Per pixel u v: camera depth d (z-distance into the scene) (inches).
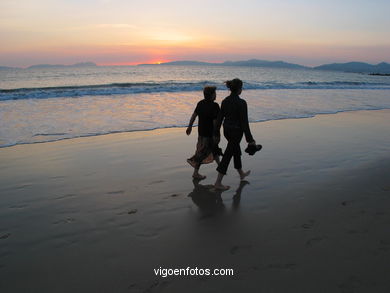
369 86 1049.5
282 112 459.8
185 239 120.0
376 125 383.2
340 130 346.0
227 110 169.8
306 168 210.7
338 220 135.0
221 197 161.8
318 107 522.9
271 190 171.6
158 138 294.4
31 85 1170.0
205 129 183.6
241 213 143.1
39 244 116.4
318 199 158.9
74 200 157.5
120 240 119.1
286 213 142.8
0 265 102.8
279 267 100.8
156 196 163.0
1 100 510.6
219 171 171.9
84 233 124.6
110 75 2181.3
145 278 95.8
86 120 366.9
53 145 264.2
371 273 96.7
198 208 148.7
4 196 161.8
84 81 1443.2
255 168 210.1
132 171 202.8
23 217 138.9
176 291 89.7
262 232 125.0
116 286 92.0
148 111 436.5
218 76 2193.7
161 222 134.1
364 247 112.5
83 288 91.1
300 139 298.2
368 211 144.1
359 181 185.5
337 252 109.2
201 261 105.1
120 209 147.3
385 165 217.6
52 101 509.4
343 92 810.2
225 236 122.1
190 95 626.2
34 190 170.2
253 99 597.3
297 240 118.2
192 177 193.3
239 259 106.0
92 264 103.6
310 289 89.4
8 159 225.1
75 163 218.4
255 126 356.8
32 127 325.4
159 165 215.9
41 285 92.7
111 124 349.4
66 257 107.8
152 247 114.3
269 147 265.9
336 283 92.0
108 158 230.8
